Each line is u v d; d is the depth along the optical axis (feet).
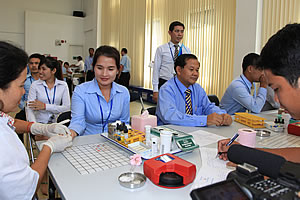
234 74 13.57
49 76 8.35
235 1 13.75
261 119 5.46
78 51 38.22
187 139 3.78
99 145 4.00
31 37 34.73
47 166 3.17
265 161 2.06
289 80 2.10
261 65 2.37
